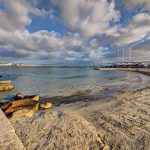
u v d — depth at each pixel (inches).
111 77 1539.1
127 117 285.6
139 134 208.5
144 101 415.5
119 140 190.7
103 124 252.5
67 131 206.7
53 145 174.9
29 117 267.6
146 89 626.8
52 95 631.2
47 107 425.1
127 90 674.8
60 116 265.3
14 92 745.6
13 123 237.1
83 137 192.9
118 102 435.2
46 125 226.4
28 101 424.8
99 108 388.2
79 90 739.4
